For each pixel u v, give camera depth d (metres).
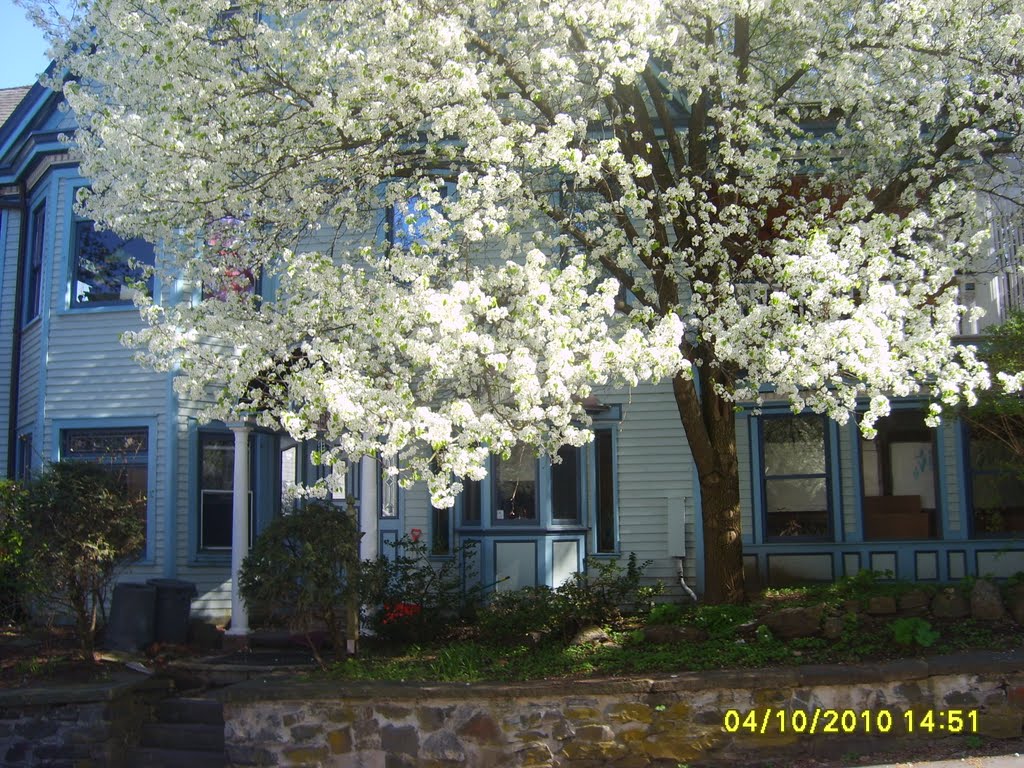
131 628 10.63
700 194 9.46
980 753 7.39
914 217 8.59
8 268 14.48
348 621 9.71
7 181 14.41
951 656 8.01
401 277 7.73
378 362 7.57
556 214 9.34
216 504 12.62
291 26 9.32
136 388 12.45
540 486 11.91
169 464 12.17
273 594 8.79
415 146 10.45
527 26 9.53
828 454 12.12
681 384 9.48
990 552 11.80
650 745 7.67
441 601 10.34
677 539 11.98
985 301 11.86
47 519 9.40
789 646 8.56
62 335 12.86
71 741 8.69
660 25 9.62
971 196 9.19
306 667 9.62
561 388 6.76
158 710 9.33
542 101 9.35
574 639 9.37
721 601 9.69
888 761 7.37
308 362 8.05
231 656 10.45
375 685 7.99
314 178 9.24
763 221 9.66
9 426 14.01
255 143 9.09
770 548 11.98
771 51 10.27
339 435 7.32
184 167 8.51
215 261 9.52
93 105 8.86
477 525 12.05
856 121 9.85
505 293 8.01
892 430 12.21
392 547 11.37
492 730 7.76
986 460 11.98
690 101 9.52
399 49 8.44
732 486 9.77
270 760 7.97
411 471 7.36
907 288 8.55
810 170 10.73
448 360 6.89
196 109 8.73
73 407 12.64
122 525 9.70
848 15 9.97
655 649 8.84
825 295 7.48
